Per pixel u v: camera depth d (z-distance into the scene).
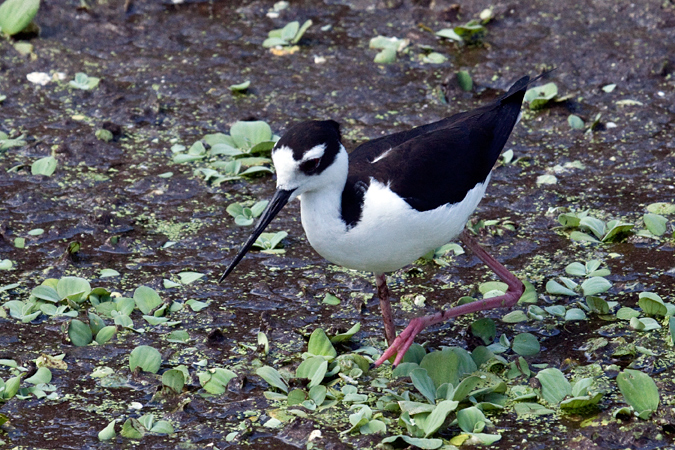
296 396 6.92
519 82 8.54
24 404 6.94
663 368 7.20
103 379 7.23
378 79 12.18
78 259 8.88
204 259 8.94
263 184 10.23
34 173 10.23
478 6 13.72
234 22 13.66
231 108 11.63
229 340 7.77
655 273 8.47
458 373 7.14
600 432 6.48
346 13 13.87
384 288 7.54
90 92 11.91
